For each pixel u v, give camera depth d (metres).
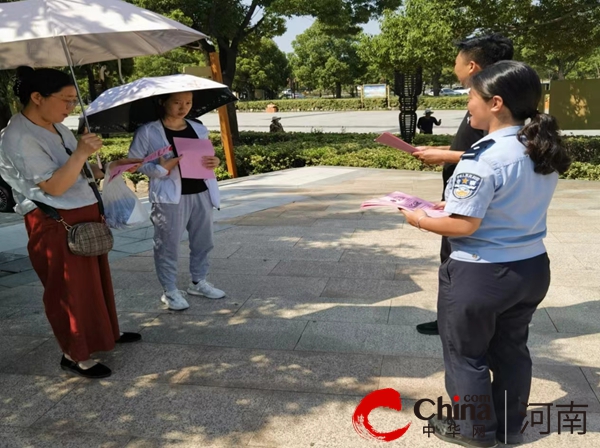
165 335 3.82
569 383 3.05
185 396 3.07
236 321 4.01
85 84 24.86
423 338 3.64
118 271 5.19
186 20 12.81
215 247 5.90
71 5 2.85
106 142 18.53
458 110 38.66
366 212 7.33
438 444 2.58
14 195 3.18
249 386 3.14
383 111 40.69
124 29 2.84
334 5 14.52
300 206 7.91
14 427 2.83
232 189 9.76
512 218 2.18
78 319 3.20
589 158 11.80
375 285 4.64
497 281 2.21
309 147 13.56
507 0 11.09
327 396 3.02
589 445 2.55
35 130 2.99
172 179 3.96
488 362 2.51
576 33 11.89
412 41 11.97
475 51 2.83
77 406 3.00
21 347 3.70
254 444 2.64
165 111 3.88
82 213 3.18
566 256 5.21
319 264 5.23
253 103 47.59
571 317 3.89
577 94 12.17
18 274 5.21
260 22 16.64
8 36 2.65
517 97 2.12
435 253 5.45
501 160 2.12
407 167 11.76
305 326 3.88
